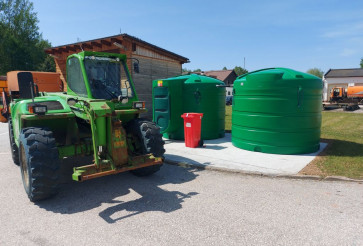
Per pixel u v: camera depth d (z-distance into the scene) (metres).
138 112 4.96
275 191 4.43
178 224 3.40
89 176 3.77
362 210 3.72
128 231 3.25
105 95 4.88
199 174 5.39
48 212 3.79
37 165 3.77
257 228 3.28
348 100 25.61
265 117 6.58
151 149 4.86
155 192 4.47
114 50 12.78
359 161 5.86
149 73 13.38
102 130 4.08
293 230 3.23
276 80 6.31
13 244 3.00
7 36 36.25
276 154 6.59
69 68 5.34
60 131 5.08
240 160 6.14
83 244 2.99
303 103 6.36
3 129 12.32
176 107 8.40
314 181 4.86
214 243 2.97
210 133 8.75
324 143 7.86
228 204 3.96
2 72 36.22
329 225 3.34
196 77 8.66
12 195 4.41
